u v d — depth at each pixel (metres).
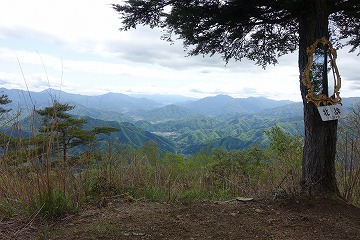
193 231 2.93
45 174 3.39
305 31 4.01
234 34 4.51
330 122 3.92
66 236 2.77
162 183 4.98
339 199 3.87
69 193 3.71
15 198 3.47
